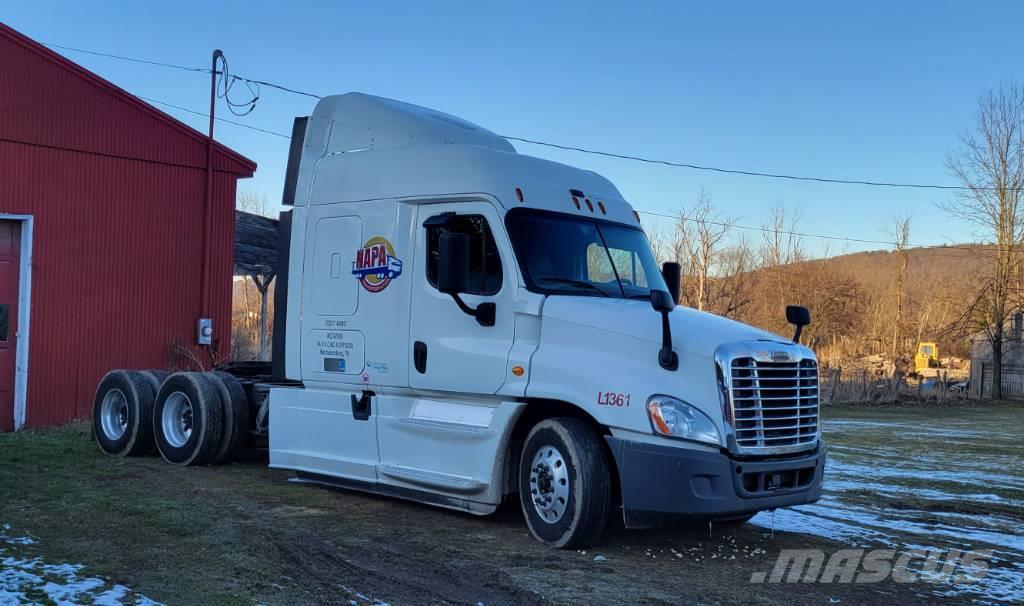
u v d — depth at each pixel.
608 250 7.43
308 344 8.20
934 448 14.66
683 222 41.44
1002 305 37.12
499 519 7.33
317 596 5.09
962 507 8.80
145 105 13.98
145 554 5.86
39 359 12.80
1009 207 37.78
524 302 6.72
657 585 5.53
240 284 51.22
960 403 31.31
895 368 33.53
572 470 6.24
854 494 9.38
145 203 13.98
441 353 7.12
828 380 29.81
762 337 6.41
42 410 12.80
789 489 6.30
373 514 7.41
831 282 50.59
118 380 10.38
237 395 9.80
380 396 7.64
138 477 8.87
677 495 5.90
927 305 50.44
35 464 9.45
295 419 8.33
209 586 5.20
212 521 6.92
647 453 5.97
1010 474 11.48
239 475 9.20
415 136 7.88
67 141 13.12
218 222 14.84
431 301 7.25
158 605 4.81
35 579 5.17
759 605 5.20
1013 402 33.66
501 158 7.24
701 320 6.50
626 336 6.28
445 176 7.29
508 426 6.68
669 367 6.09
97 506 7.30
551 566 5.88
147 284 13.98
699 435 5.93
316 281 8.17
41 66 12.90
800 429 6.48
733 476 5.93
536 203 7.18
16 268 12.72
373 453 7.65
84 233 13.30
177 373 9.98
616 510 7.30
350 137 8.27
